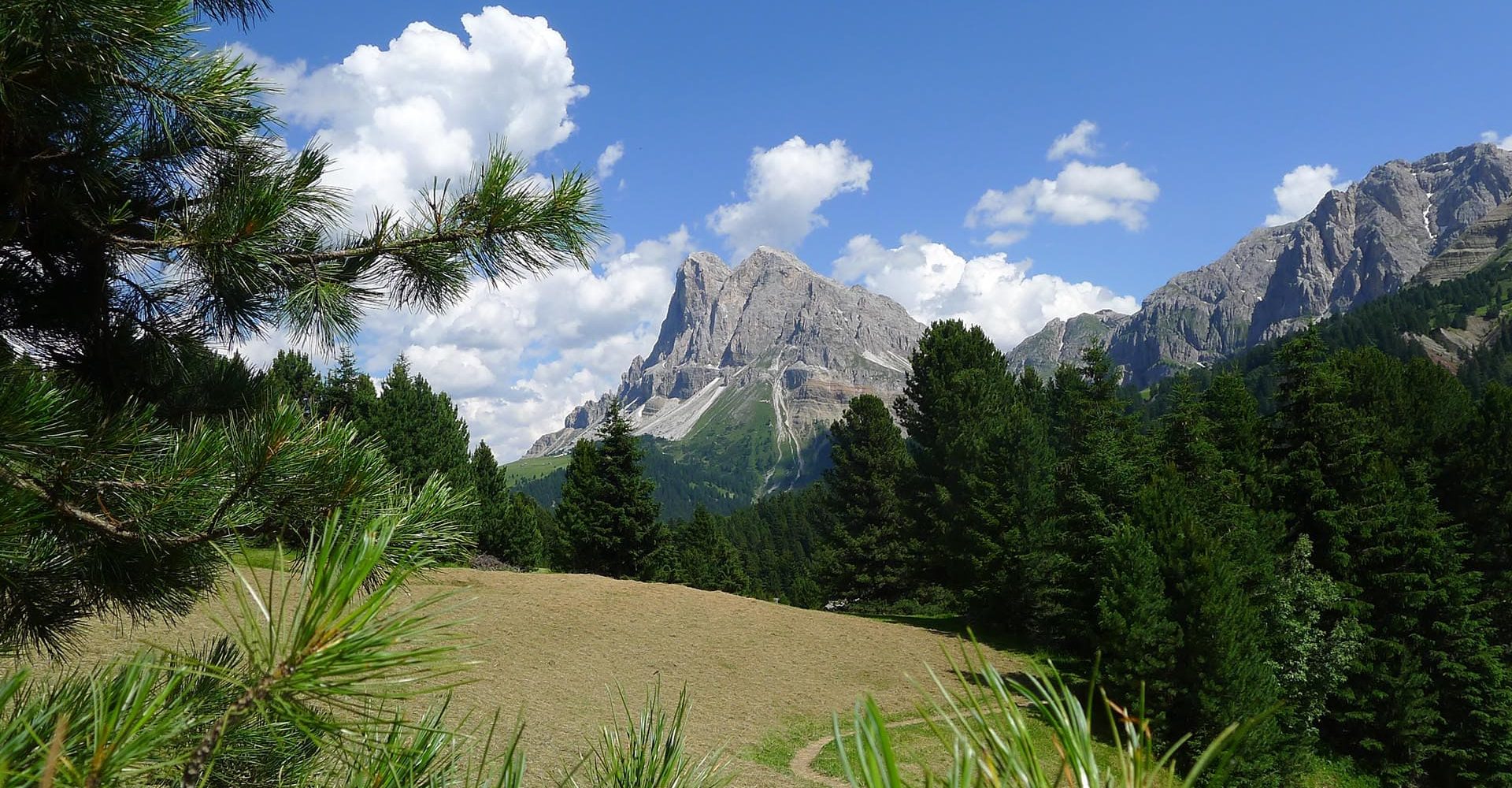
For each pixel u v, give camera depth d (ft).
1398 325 461.78
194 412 8.32
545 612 64.49
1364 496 77.46
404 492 5.62
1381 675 67.56
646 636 63.67
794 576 258.37
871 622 85.15
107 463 5.27
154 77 6.18
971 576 92.79
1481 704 70.28
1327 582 62.75
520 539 135.74
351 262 8.09
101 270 7.70
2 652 5.95
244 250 6.97
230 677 2.46
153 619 6.51
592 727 36.86
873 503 129.49
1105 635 54.60
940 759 33.47
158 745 2.61
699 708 47.50
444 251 7.89
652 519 130.62
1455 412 107.76
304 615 2.39
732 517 371.97
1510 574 85.81
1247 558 62.59
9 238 6.74
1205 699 49.24
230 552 5.74
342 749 2.73
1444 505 96.43
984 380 110.32
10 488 4.78
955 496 101.35
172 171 7.73
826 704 52.90
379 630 2.41
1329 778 65.05
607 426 130.72
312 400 6.49
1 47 5.39
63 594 6.24
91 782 2.24
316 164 7.95
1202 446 77.05
